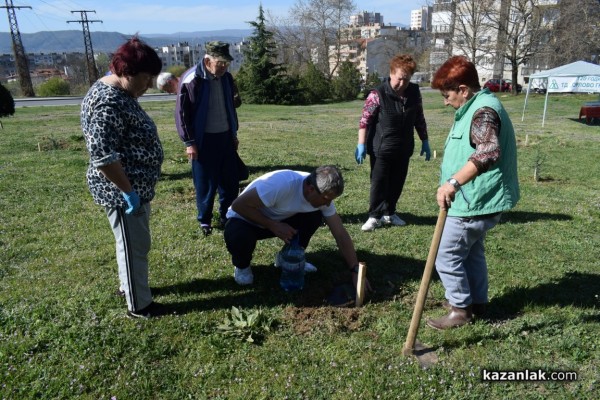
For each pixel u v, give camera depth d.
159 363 3.12
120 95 3.07
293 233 3.87
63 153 10.60
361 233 5.54
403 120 5.28
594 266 4.69
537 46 37.28
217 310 3.75
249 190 3.84
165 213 6.12
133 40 3.09
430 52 44.88
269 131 16.05
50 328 3.42
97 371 3.03
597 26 36.38
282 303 3.87
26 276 4.30
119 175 3.03
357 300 3.83
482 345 3.34
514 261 4.79
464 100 3.14
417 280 4.31
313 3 57.31
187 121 4.93
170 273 4.34
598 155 11.50
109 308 3.73
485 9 36.34
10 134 13.97
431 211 6.51
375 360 3.16
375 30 110.81
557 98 33.78
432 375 3.00
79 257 4.71
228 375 3.01
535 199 7.23
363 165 9.89
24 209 6.29
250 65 37.91
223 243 5.12
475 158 2.86
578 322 3.59
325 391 2.88
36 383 2.87
